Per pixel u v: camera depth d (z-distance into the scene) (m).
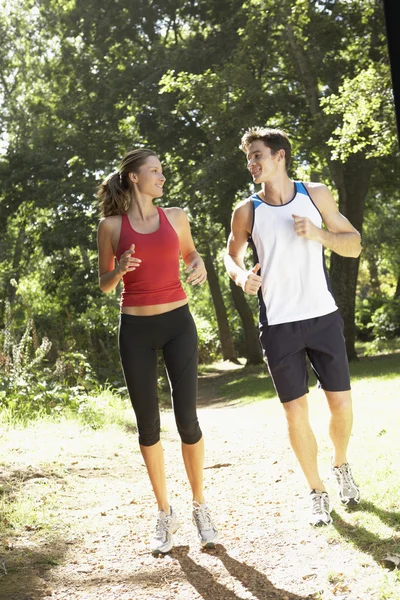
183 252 4.01
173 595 3.09
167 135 20.50
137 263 3.50
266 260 3.96
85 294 21.62
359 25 18.00
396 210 35.31
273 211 3.98
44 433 7.73
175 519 3.78
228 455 6.62
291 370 3.92
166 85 17.53
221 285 38.22
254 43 17.56
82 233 20.91
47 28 24.02
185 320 3.72
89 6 22.00
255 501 4.60
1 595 3.15
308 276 3.93
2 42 27.67
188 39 21.28
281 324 3.93
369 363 17.80
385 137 14.21
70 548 3.82
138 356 3.68
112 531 4.11
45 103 23.67
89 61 22.34
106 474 5.80
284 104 18.34
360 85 14.34
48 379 10.97
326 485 4.52
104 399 11.03
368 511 3.84
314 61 18.06
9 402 8.99
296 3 16.92
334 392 3.97
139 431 3.77
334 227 4.06
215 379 22.70
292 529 3.81
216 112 17.33
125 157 3.76
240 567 3.35
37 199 22.08
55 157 22.48
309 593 2.95
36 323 18.48
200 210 20.92
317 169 21.23
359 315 33.19
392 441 5.50
